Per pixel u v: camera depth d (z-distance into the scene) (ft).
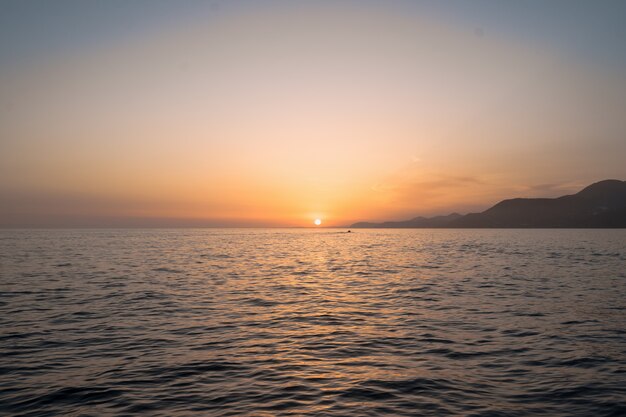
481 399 43.11
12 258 230.89
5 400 43.01
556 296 107.76
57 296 107.55
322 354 59.21
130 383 47.93
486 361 55.67
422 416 39.14
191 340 66.64
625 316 83.35
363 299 105.40
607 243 432.66
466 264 203.31
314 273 165.89
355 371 52.06
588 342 64.39
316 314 86.94
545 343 64.03
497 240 541.75
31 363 55.01
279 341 66.08
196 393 45.01
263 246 400.67
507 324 77.10
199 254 276.82
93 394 44.65
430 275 157.38
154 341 65.98
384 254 284.61
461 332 71.41
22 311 88.69
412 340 66.49
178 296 108.88
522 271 168.35
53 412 40.11
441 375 50.49
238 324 77.77
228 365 54.34
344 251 321.73
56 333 70.64
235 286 128.26
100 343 64.75
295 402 42.55
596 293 111.96
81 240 518.78
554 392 44.78
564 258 237.25
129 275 154.40
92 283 132.16
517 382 47.93
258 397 43.88
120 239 564.71
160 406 41.63
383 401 42.75
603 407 40.81
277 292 116.57
